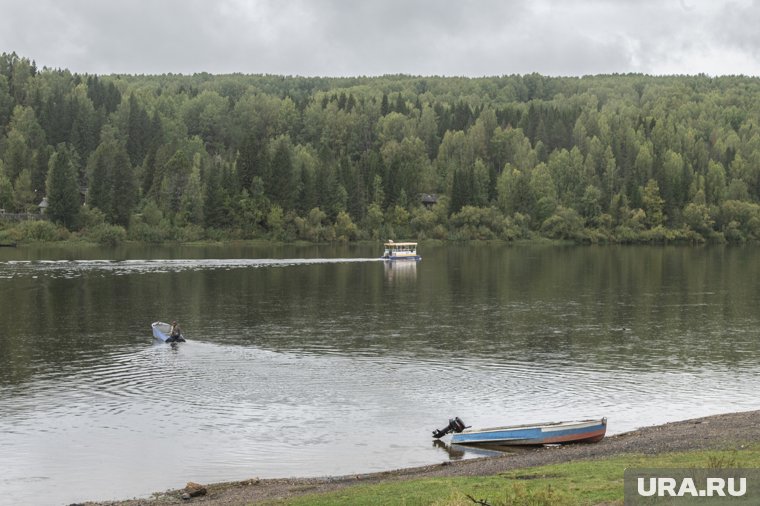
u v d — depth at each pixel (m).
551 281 136.50
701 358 71.81
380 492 35.78
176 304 104.25
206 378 62.94
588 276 145.50
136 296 111.50
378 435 49.22
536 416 53.75
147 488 40.41
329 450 46.34
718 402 57.50
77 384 60.97
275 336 81.44
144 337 80.25
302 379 62.97
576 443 47.09
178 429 50.06
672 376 65.12
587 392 59.97
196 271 147.88
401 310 100.75
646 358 71.75
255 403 56.00
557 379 63.84
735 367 68.38
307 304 105.81
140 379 62.62
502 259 188.50
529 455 43.72
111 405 55.28
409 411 54.56
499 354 73.19
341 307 103.19
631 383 62.81
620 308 102.75
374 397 57.88
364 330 85.44
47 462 44.19
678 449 41.53
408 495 34.78
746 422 48.56
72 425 50.78
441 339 80.38
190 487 39.09
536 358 71.50
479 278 141.62
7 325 86.88
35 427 50.34
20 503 38.41
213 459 44.75
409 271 154.75
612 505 30.42
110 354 71.88
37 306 100.94
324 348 75.31
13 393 58.28
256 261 171.75
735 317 95.19
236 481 40.84
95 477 41.97
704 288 125.50
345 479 40.72
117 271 145.25
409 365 68.25
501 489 34.31
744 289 124.06
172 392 58.75
